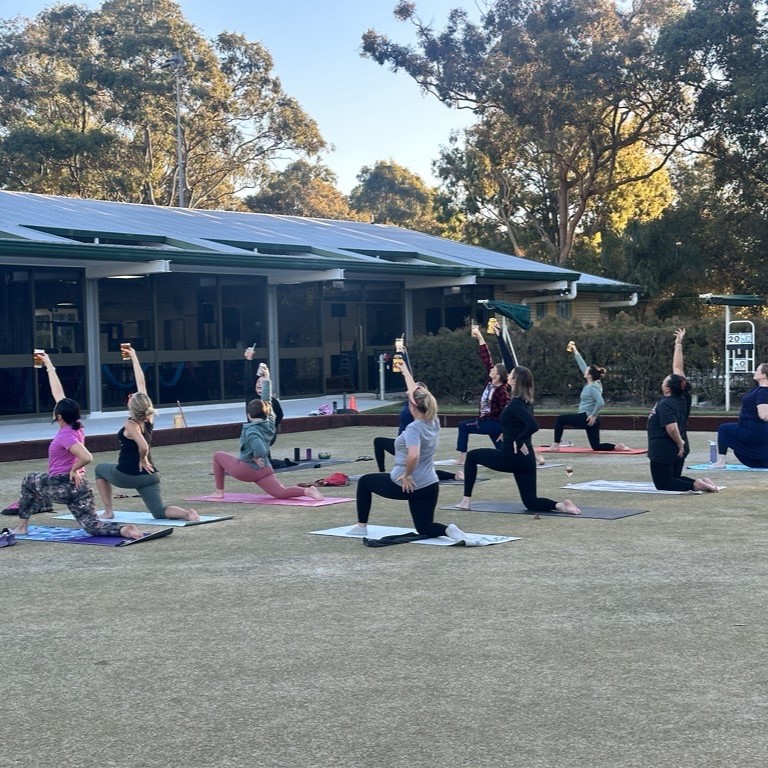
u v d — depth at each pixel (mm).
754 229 40781
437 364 25922
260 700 5027
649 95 42188
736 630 6023
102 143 51531
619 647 5742
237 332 25859
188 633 6250
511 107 44125
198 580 7719
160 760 4320
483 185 50531
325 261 24703
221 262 22453
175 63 51438
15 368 21562
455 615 6504
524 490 10500
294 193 65562
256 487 13125
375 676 5344
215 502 11805
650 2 43031
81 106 56500
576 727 4562
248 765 4246
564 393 24562
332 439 19859
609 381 24109
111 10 57125
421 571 7836
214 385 25391
